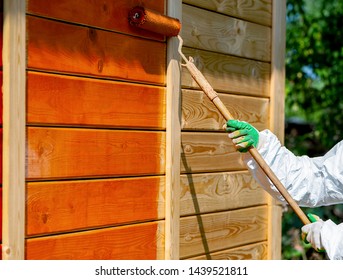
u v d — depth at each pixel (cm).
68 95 186
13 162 169
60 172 184
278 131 282
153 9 217
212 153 246
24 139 172
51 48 181
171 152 220
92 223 194
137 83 210
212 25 245
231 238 256
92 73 194
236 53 258
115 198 202
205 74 242
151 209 215
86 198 192
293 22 495
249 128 207
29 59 175
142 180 212
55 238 182
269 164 213
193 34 235
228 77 255
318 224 197
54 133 182
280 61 283
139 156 211
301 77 491
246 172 266
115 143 202
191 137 235
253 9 268
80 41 190
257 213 273
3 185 169
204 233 242
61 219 184
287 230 481
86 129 192
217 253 248
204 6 239
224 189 253
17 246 170
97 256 195
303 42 483
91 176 193
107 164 199
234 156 259
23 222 172
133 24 206
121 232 204
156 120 218
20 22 170
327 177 215
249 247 267
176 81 223
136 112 210
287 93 491
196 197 237
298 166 218
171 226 220
